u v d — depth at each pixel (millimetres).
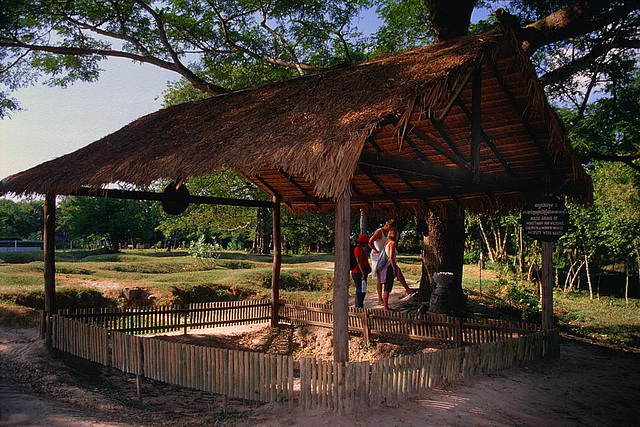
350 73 8789
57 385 7609
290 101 8742
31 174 10578
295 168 5938
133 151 9562
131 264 23734
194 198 11039
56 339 9094
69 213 44875
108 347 7988
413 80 6594
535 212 9039
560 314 17359
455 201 10938
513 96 7496
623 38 13164
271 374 6102
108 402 7148
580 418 6227
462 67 6504
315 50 19688
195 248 27281
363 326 10961
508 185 8594
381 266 11898
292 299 17109
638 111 13945
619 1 12320
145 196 10273
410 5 17000
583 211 22516
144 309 10969
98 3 17031
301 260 31547
